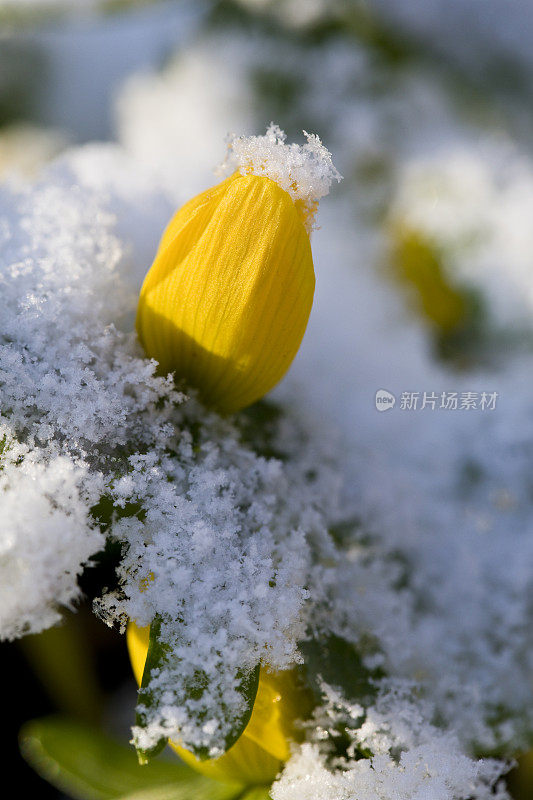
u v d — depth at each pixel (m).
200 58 0.27
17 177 0.18
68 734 0.21
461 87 0.26
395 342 0.21
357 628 0.18
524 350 0.23
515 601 0.19
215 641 0.16
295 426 0.19
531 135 0.27
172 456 0.17
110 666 0.23
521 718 0.18
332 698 0.17
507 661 0.18
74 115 0.30
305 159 0.16
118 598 0.16
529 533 0.19
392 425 0.20
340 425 0.19
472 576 0.19
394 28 0.25
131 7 0.22
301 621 0.17
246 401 0.17
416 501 0.19
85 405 0.16
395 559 0.19
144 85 0.28
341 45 0.26
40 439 0.16
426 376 0.21
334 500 0.18
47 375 0.16
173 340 0.17
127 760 0.20
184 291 0.16
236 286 0.16
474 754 0.18
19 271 0.17
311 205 0.17
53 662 0.22
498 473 0.20
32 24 0.22
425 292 0.23
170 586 0.16
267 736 0.17
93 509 0.16
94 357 0.17
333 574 0.18
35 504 0.16
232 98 0.26
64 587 0.16
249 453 0.17
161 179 0.19
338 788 0.17
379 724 0.17
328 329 0.20
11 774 0.22
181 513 0.16
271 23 0.27
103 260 0.17
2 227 0.17
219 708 0.16
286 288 0.16
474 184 0.24
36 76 0.30
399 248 0.23
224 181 0.17
